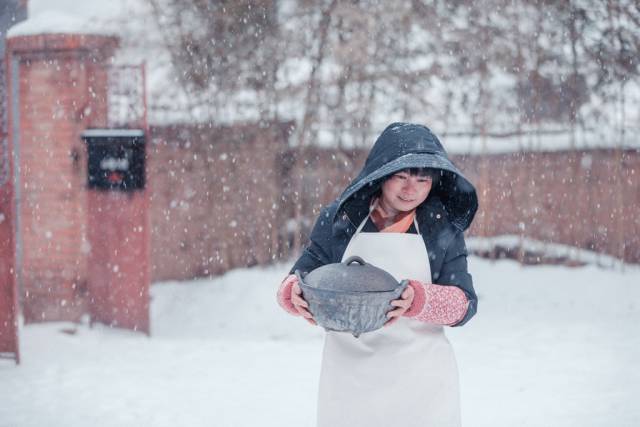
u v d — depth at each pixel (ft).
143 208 26.99
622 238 39.47
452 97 40.47
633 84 41.50
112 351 24.57
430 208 8.30
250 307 31.12
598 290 34.71
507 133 42.93
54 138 27.99
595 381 20.12
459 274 8.13
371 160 8.20
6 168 22.27
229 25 37.65
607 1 39.24
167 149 37.55
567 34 39.78
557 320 29.50
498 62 39.88
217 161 38.70
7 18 33.04
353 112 38.22
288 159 39.37
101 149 27.27
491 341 25.98
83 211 27.86
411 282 7.64
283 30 38.06
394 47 38.01
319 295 7.50
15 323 22.63
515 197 42.93
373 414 8.15
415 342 8.18
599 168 41.16
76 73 27.68
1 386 20.29
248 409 18.08
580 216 41.78
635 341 25.32
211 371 22.07
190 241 38.04
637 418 16.53
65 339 25.86
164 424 16.94
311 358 23.86
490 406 17.97
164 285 36.50
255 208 39.14
